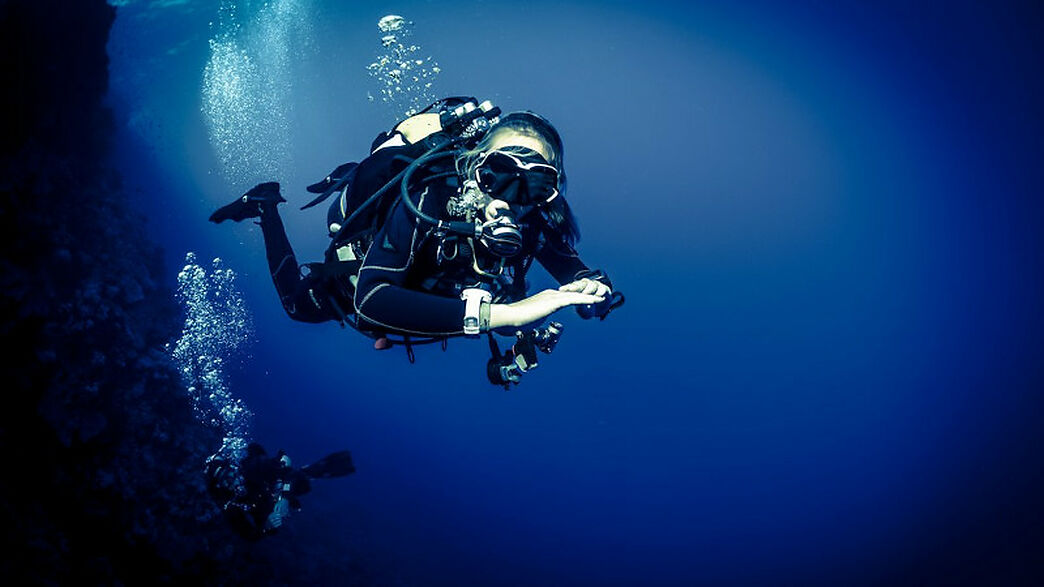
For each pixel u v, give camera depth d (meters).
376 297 1.24
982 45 27.91
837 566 18.56
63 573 5.57
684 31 37.09
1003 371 27.66
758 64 36.78
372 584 11.22
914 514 20.28
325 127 33.34
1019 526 18.16
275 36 28.59
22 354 6.28
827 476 23.83
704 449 26.73
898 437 25.56
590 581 16.61
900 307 34.12
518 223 1.44
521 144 1.34
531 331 1.57
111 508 6.52
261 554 8.63
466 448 22.16
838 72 34.91
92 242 8.44
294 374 20.58
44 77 7.82
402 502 17.20
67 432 6.32
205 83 26.55
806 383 31.31
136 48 24.78
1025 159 28.88
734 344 34.88
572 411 28.98
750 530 20.58
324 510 13.73
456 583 13.88
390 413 21.66
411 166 1.35
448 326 1.22
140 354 7.82
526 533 18.05
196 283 10.38
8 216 6.75
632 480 23.56
